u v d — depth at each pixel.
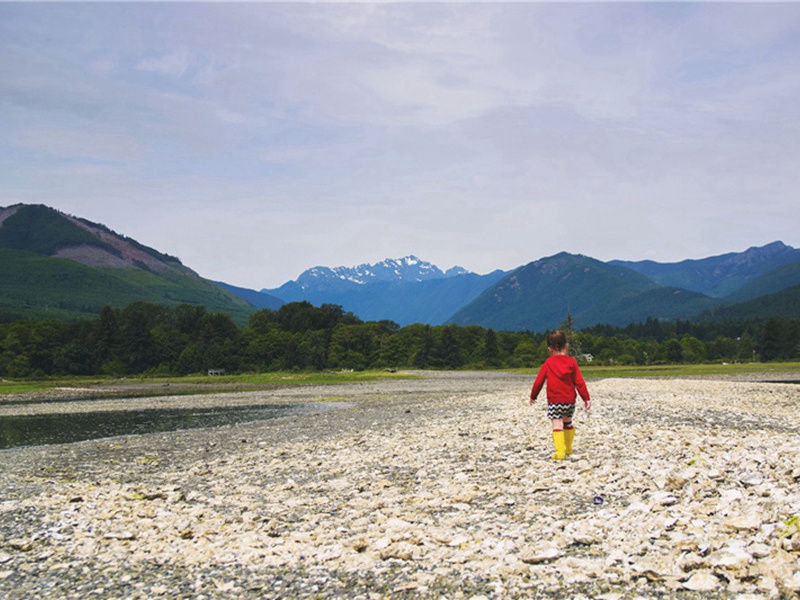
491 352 178.25
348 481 14.56
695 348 191.75
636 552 7.25
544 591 6.49
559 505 10.16
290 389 85.38
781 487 9.40
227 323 180.38
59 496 14.50
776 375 99.19
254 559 8.59
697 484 9.96
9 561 9.20
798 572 5.88
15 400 74.38
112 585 7.93
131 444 29.05
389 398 57.41
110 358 153.25
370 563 8.02
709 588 6.01
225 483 15.64
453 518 10.03
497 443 18.45
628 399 34.25
